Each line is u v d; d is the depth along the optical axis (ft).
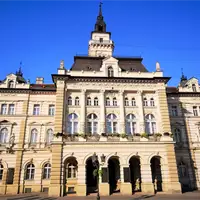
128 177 101.60
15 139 128.47
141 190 103.81
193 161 132.67
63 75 120.37
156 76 125.80
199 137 139.44
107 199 83.92
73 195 98.02
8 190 116.47
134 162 121.19
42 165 124.88
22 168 122.72
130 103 123.75
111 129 116.57
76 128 114.93
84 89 121.60
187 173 130.11
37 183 120.98
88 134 108.88
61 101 115.96
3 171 121.08
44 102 139.33
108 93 124.67
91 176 117.19
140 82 126.11
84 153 103.71
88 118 117.91
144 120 118.93
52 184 97.30
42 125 133.69
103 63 128.67
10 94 138.00
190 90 151.23
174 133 140.26
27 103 137.28
